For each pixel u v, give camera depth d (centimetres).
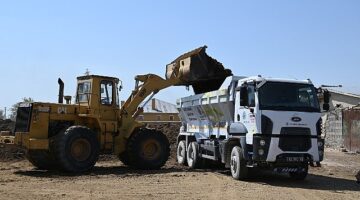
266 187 1346
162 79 1922
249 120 1439
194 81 1919
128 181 1448
